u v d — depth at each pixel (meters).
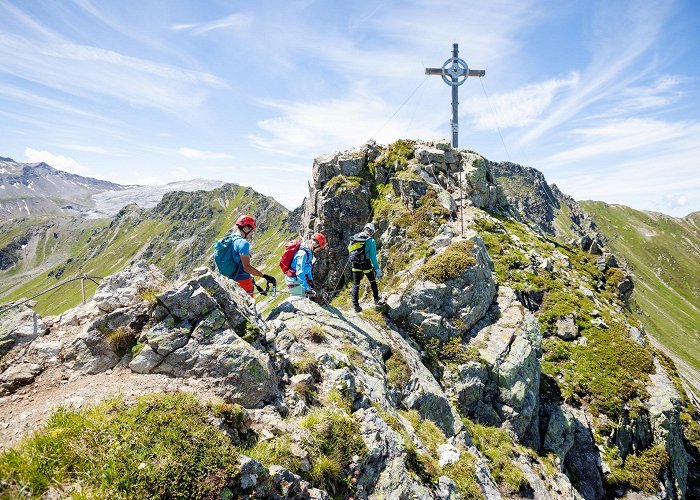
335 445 8.70
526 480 16.06
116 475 5.96
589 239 45.59
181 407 7.31
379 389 13.23
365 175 43.66
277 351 11.38
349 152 46.84
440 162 43.03
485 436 17.64
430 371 18.83
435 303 20.77
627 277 39.53
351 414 10.39
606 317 30.27
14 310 9.52
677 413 24.20
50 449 6.11
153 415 6.99
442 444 12.96
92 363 8.88
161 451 6.41
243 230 12.72
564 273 36.03
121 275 10.32
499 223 39.38
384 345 16.52
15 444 6.47
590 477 20.89
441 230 27.69
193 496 6.11
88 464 6.04
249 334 10.51
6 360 8.74
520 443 19.14
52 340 9.27
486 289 22.70
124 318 9.44
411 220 34.09
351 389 11.34
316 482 7.98
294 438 8.52
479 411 19.00
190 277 10.43
